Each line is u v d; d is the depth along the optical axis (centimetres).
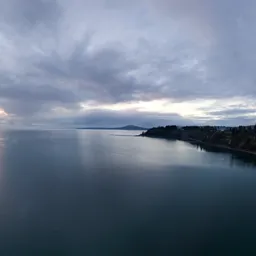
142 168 5491
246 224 2566
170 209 2953
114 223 2538
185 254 2023
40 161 6306
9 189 3684
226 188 3934
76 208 2936
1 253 1995
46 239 2219
